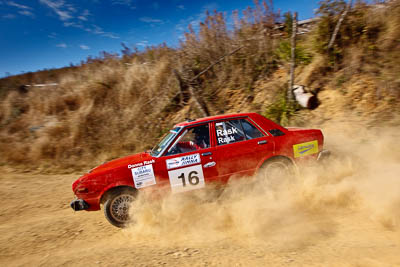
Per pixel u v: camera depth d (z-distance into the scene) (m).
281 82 9.73
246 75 10.66
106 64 13.13
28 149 9.67
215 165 4.70
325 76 9.17
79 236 4.49
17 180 7.73
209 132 4.79
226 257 3.25
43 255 3.94
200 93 10.67
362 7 9.34
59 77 14.25
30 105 12.35
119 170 4.43
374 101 7.87
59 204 5.96
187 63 11.48
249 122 4.96
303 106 8.67
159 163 4.55
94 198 4.39
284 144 4.91
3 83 15.11
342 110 8.09
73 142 9.71
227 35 11.52
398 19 8.80
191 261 3.23
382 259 2.86
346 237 3.47
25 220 5.28
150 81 11.49
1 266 3.73
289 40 10.53
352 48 9.08
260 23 11.05
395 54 8.39
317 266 2.87
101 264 3.41
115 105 11.30
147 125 10.32
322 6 9.38
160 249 3.71
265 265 2.99
